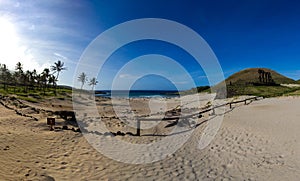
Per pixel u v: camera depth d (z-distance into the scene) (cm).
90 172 707
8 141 950
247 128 1270
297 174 630
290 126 1276
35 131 1249
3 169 636
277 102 2823
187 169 729
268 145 926
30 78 6919
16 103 2573
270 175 640
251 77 8081
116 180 646
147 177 670
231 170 698
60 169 715
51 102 3569
